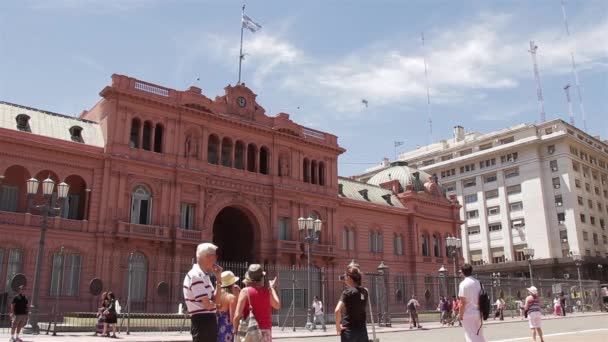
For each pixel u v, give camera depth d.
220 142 49.97
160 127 46.59
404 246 68.31
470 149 109.75
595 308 67.44
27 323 27.59
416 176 75.31
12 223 37.44
